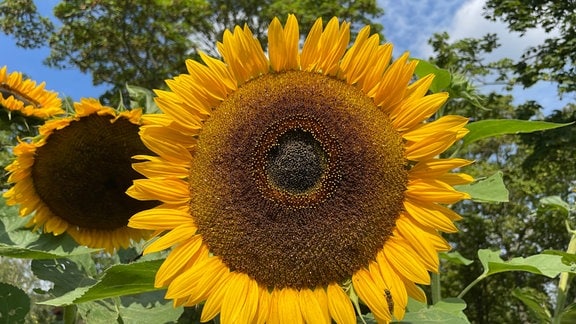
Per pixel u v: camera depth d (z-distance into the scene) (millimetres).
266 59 331
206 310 298
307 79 329
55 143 430
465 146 411
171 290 296
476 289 2582
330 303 299
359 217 307
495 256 448
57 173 432
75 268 419
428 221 307
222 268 308
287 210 307
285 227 306
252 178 314
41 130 422
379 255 308
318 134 317
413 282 302
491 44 2131
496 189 397
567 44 2033
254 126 320
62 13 2285
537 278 2479
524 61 2135
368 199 310
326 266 303
